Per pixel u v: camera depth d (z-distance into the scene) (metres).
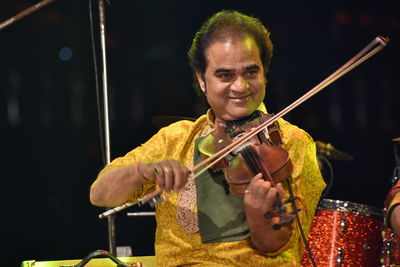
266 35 7.89
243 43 7.46
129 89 24.34
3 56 24.23
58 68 24.67
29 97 24.91
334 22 22.75
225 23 7.64
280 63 23.28
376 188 23.84
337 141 23.98
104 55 9.89
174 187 6.87
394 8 22.47
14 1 23.31
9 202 25.47
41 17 23.75
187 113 24.34
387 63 23.39
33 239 24.97
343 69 7.38
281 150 7.26
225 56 7.44
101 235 24.77
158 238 7.66
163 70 24.34
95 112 25.16
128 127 24.36
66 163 25.77
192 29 23.84
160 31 24.05
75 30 24.12
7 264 24.31
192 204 7.43
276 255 7.12
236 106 7.54
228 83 7.50
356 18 22.67
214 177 7.39
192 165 7.62
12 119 24.89
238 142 7.26
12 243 24.86
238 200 7.26
